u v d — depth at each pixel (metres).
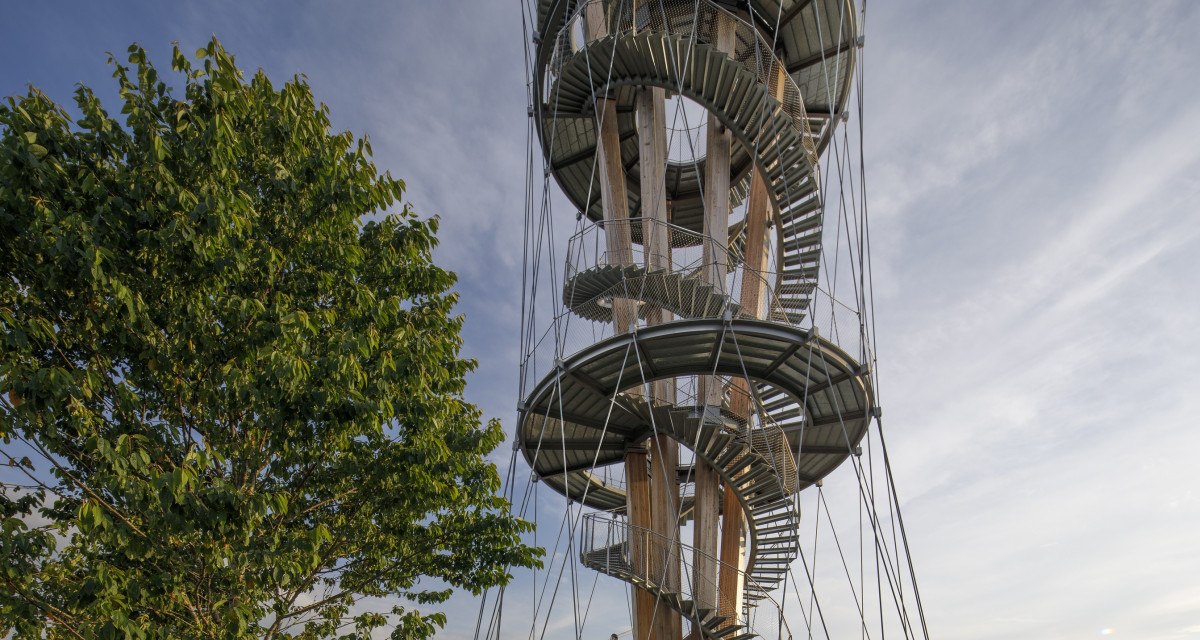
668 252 20.42
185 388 11.06
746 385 21.11
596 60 19.41
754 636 19.06
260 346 10.78
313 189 12.15
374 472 12.54
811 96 24.84
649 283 18.17
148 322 10.08
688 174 25.61
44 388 8.91
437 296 14.34
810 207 19.97
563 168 25.38
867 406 18.59
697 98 19.30
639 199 26.91
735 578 20.73
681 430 19.05
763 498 19.86
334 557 13.14
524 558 14.13
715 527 20.03
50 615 9.76
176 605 10.70
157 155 9.98
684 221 26.98
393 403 12.06
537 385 18.55
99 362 10.55
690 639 19.55
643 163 21.30
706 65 18.45
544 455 22.45
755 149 19.38
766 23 22.97
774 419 20.73
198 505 9.53
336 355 10.99
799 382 18.48
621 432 21.44
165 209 10.28
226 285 11.16
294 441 11.64
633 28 18.64
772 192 20.06
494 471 14.11
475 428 14.62
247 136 11.87
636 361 17.70
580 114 21.95
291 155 12.27
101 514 9.25
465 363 15.02
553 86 21.20
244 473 11.37
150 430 10.41
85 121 10.42
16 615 9.37
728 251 20.62
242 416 11.75
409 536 13.63
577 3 21.33
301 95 12.83
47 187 9.65
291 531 12.42
